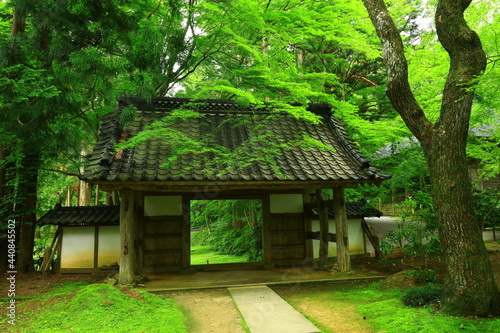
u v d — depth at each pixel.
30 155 8.02
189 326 4.36
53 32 6.16
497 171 7.96
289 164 6.61
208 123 7.36
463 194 4.45
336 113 8.99
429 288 4.99
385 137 8.98
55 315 4.35
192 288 6.23
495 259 7.32
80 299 4.69
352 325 4.30
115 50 7.13
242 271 7.78
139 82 6.01
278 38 7.21
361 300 5.40
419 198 6.25
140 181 5.55
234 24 7.17
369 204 9.06
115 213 8.05
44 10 5.98
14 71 6.09
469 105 4.52
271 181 6.10
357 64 12.67
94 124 8.98
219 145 6.62
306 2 9.24
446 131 4.59
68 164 10.79
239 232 13.73
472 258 4.30
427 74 8.26
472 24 6.65
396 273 6.62
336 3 9.68
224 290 6.19
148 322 4.27
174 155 5.66
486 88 5.41
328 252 8.70
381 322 4.29
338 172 6.68
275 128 7.65
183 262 7.72
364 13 9.29
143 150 6.35
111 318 4.29
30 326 4.05
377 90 12.27
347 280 6.73
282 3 9.27
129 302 4.89
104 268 7.70
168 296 5.82
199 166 6.09
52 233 13.27
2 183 7.98
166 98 7.39
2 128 6.12
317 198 8.13
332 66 11.96
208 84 6.14
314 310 4.96
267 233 8.23
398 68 4.97
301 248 8.46
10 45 6.18
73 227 7.93
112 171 5.58
